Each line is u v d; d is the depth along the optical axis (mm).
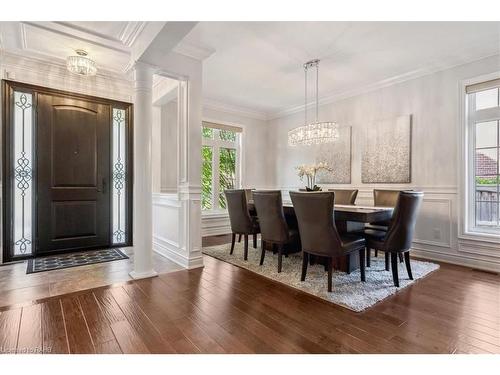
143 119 2898
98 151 3969
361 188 4414
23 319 1926
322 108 5078
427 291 2473
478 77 3246
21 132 3402
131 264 3281
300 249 3850
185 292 2441
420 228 3730
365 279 2760
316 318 1972
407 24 2662
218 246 4297
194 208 3232
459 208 3381
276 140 6082
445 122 3518
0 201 3221
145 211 2895
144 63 2848
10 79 3293
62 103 3670
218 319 1951
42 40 2918
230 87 4504
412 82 3838
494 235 3135
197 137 3268
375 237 2715
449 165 3479
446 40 2963
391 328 1838
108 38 2871
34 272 2945
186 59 3154
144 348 1604
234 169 5875
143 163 2896
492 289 2523
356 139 4508
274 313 2047
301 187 5520
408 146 3832
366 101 4383
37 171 3494
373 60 3465
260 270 3059
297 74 3945
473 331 1804
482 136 3338
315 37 2908
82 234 3854
